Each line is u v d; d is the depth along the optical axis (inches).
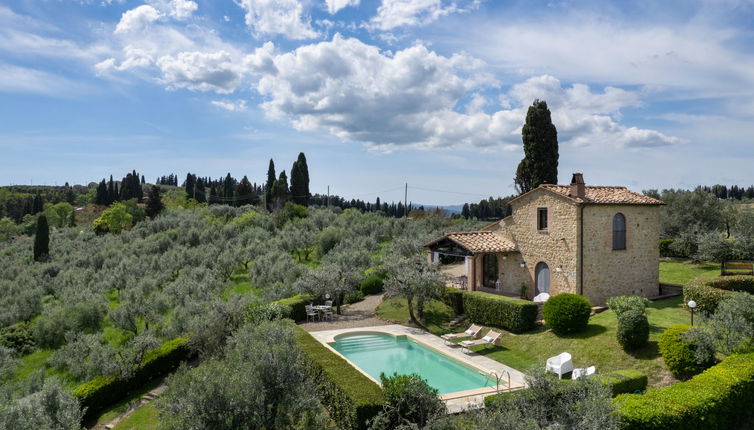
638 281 908.6
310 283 1018.7
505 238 1081.4
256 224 2185.0
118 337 1028.5
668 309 788.6
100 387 661.3
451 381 640.4
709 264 1155.3
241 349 444.8
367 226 2092.8
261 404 380.8
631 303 686.5
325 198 5044.3
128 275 1462.8
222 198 3902.6
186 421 359.9
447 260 1572.3
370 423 443.2
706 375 460.1
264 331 529.7
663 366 559.2
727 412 427.8
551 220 921.5
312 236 1825.8
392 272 954.1
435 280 897.5
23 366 949.8
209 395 363.3
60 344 1043.3
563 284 889.5
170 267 1545.3
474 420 379.2
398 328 898.1
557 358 603.5
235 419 369.7
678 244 1219.9
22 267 1784.0
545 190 935.0
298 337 715.4
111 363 715.4
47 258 1937.7
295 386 408.8
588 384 399.2
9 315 1205.7
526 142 1594.5
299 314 972.6
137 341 756.0
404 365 713.6
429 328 882.1
